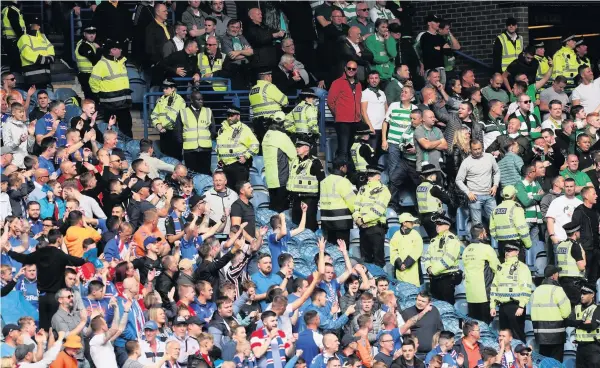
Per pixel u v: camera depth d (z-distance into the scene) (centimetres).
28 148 9025
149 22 10362
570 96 10856
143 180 8581
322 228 9206
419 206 9300
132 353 7150
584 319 8831
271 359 7406
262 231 8194
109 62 9744
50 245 7456
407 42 10688
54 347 6869
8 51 10225
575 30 12025
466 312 9125
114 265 7619
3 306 7331
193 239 8294
